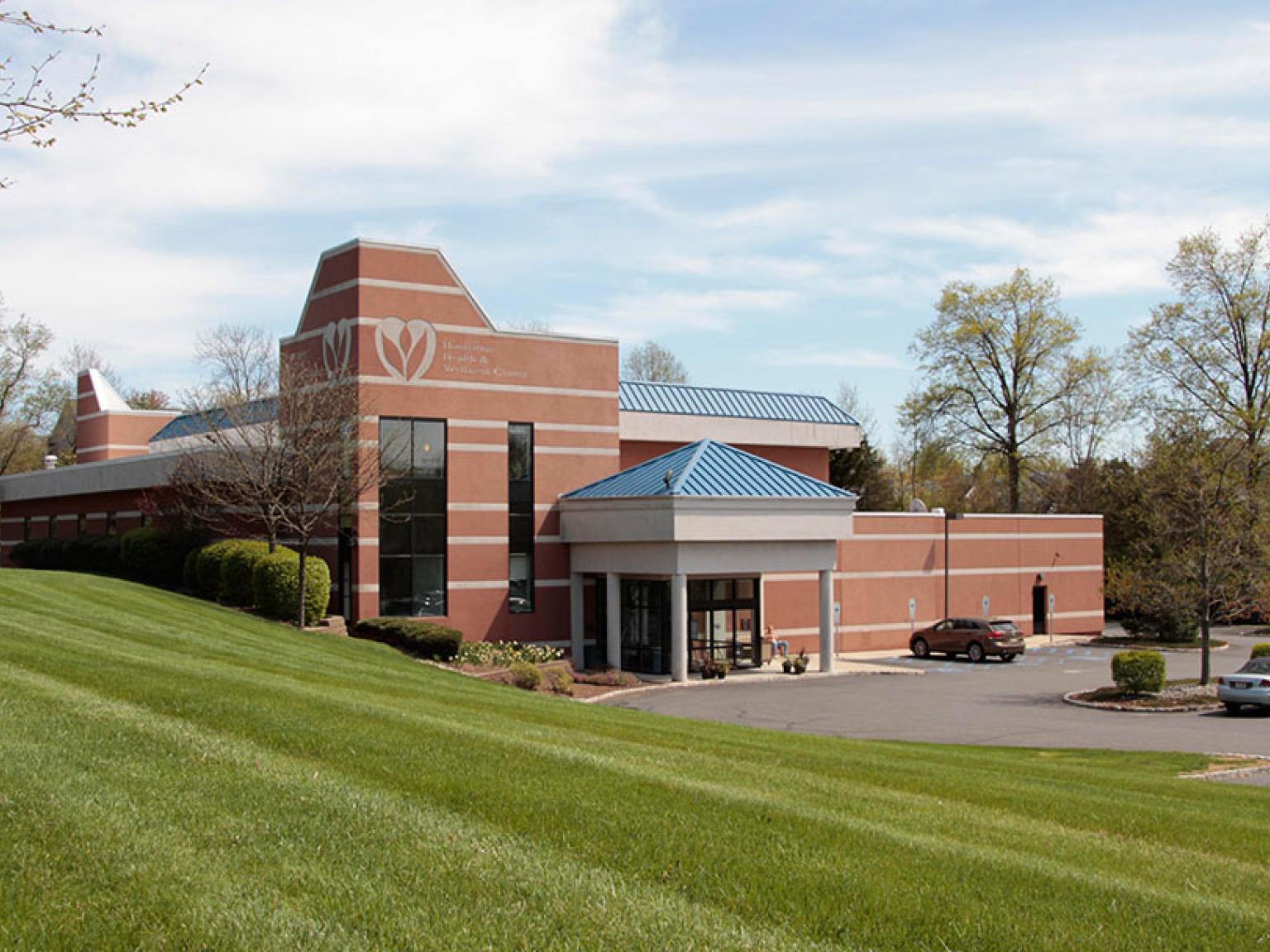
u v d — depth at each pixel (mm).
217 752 10391
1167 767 20594
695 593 38781
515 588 38656
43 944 6121
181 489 37750
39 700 12242
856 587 46500
